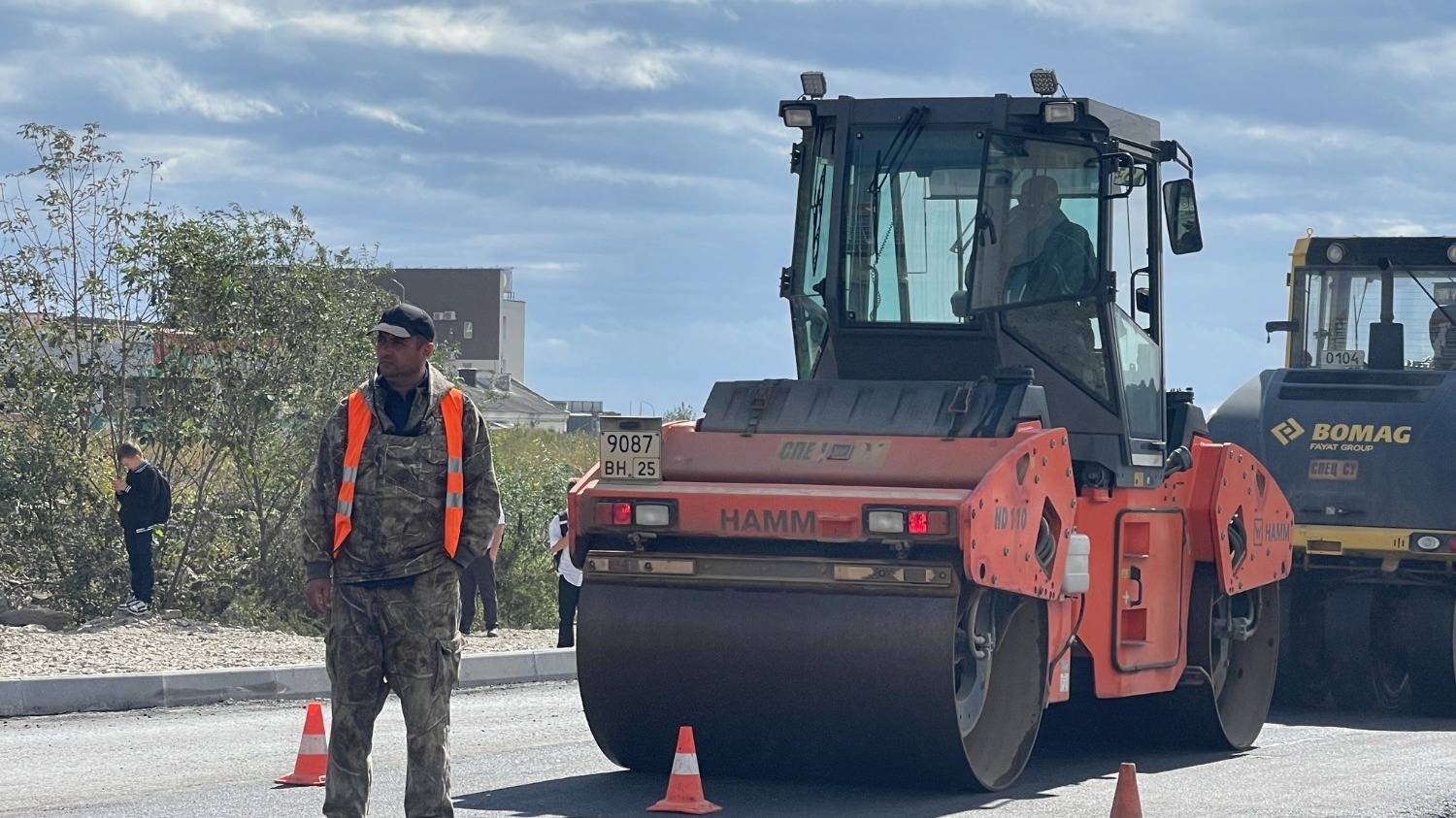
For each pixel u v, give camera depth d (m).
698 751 9.68
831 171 10.75
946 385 9.76
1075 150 10.49
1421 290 16.22
